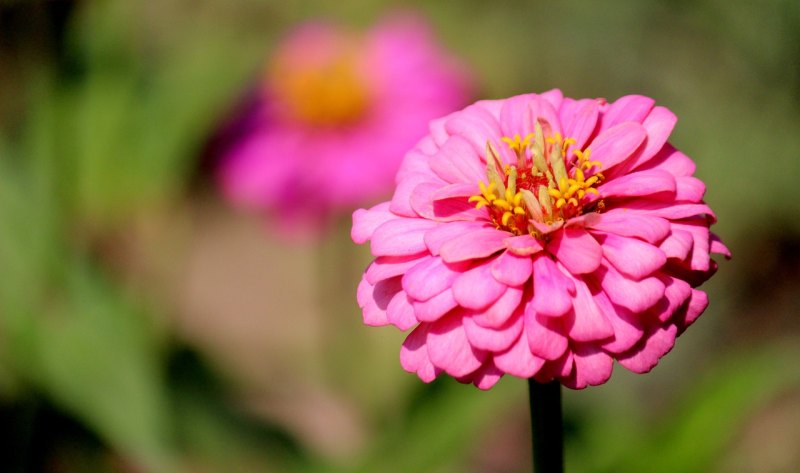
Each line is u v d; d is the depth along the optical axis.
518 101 0.42
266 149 0.62
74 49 0.58
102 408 0.52
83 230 0.60
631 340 0.39
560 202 0.40
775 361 0.49
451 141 0.41
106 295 0.53
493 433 0.62
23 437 0.52
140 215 0.66
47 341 0.52
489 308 0.39
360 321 0.70
